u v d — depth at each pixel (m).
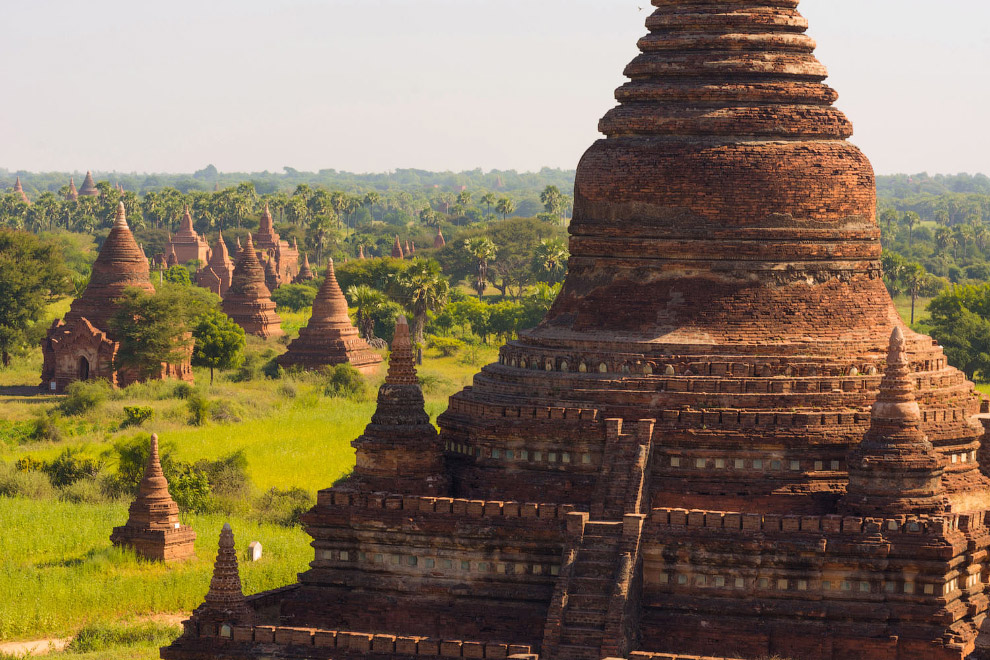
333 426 114.25
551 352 47.94
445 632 44.72
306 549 70.62
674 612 42.88
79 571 68.00
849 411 44.75
